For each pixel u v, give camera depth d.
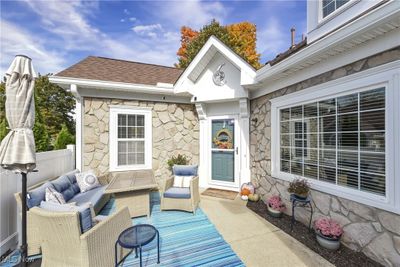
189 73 6.03
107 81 5.43
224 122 6.43
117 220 2.66
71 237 2.14
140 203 4.16
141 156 6.22
